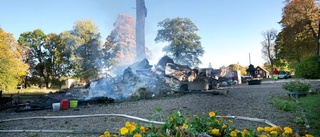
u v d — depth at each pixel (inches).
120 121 251.9
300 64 847.1
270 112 250.5
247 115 241.6
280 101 297.0
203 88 544.4
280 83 772.6
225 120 222.1
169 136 88.5
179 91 522.3
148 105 364.8
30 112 366.3
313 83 587.8
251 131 95.0
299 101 300.0
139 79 587.5
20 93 905.5
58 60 1481.3
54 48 1541.6
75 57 1400.1
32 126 245.1
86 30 1432.1
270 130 94.3
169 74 675.4
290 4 1176.8
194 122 105.5
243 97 395.9
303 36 1167.6
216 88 634.2
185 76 712.4
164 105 351.3
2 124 267.7
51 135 200.5
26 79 1496.1
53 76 1497.3
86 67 1282.0
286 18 1180.5
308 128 175.6
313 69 793.6
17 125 256.5
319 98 283.6
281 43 1400.1
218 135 97.5
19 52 1386.6
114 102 439.2
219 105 321.1
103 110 343.3
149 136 91.7
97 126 228.2
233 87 670.5
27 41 1565.0
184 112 281.4
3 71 860.6
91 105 414.3
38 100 543.2
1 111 396.2
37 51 1578.5
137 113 296.0
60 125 242.4
